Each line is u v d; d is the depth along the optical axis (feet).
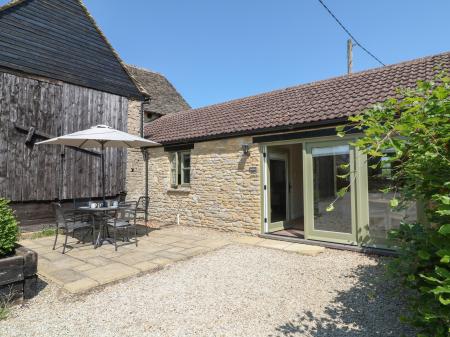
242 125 28.19
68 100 31.40
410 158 7.54
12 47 27.55
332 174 22.41
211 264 18.56
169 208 34.94
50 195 29.55
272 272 16.98
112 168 35.22
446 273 5.88
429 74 22.12
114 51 36.47
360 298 13.21
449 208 5.91
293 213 30.89
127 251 21.57
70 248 22.58
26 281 13.39
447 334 6.63
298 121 23.41
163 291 14.34
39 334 10.55
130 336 10.42
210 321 11.46
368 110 7.55
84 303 13.07
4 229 13.41
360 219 20.90
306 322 11.32
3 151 26.63
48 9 30.78
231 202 28.58
